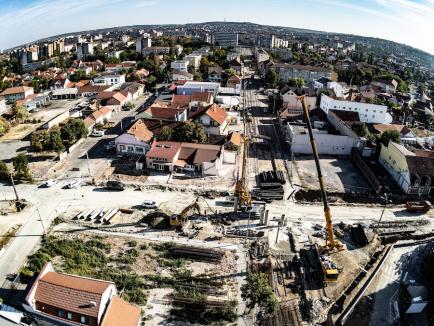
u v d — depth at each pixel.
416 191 78.69
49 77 193.25
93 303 40.72
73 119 106.62
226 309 47.50
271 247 60.69
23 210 68.81
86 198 73.56
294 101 135.38
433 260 56.59
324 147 98.56
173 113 111.19
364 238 63.50
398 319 49.31
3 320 42.38
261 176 82.81
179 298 49.06
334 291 52.78
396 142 96.62
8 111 131.25
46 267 46.09
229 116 125.81
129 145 92.44
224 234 63.41
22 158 78.69
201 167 84.25
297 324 46.22
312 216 70.38
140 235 62.44
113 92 143.12
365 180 85.62
